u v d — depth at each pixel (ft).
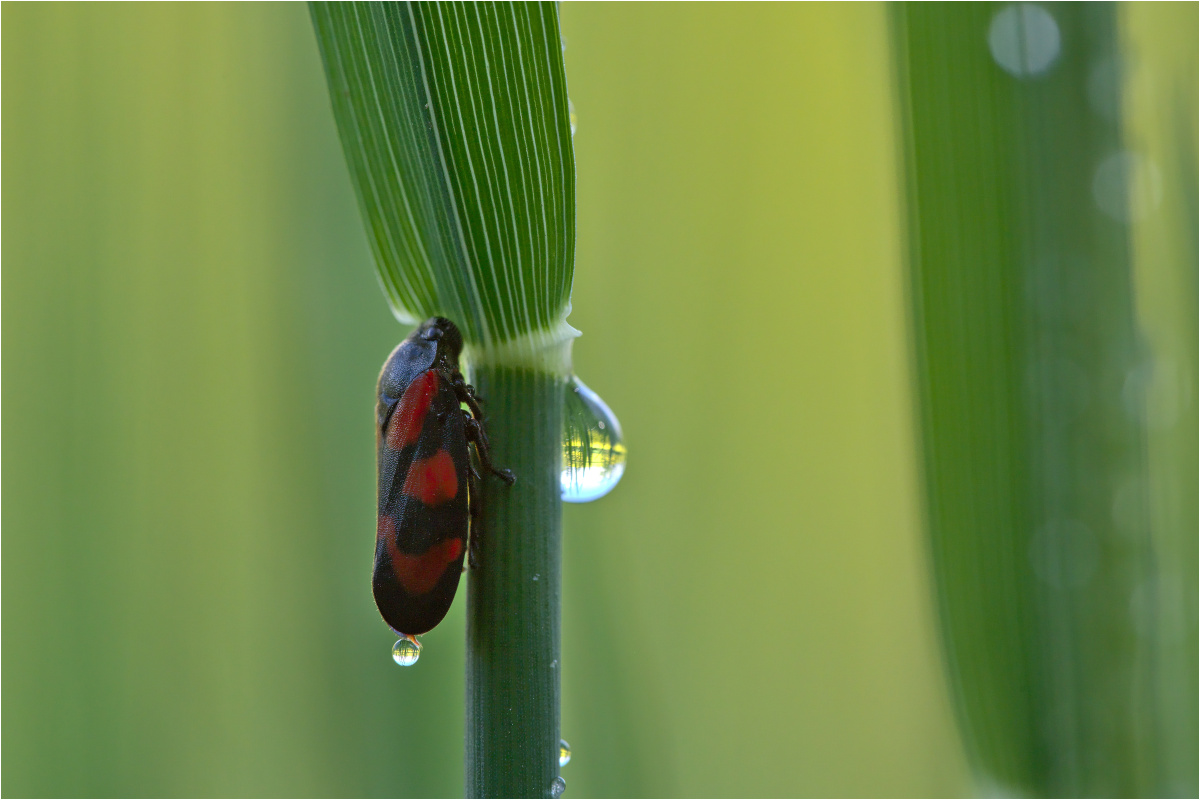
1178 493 0.46
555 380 0.43
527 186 0.43
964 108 0.45
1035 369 0.45
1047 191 0.45
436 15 0.42
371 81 0.43
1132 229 0.45
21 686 0.50
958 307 0.46
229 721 0.50
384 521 0.44
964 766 0.50
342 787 0.50
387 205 0.44
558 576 0.43
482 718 0.43
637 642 0.50
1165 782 0.45
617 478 0.45
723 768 0.50
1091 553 0.45
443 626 0.50
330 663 0.50
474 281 0.43
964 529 0.46
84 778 0.50
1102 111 0.45
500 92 0.42
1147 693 0.45
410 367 0.44
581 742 0.49
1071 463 0.45
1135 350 0.46
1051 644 0.45
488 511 0.43
